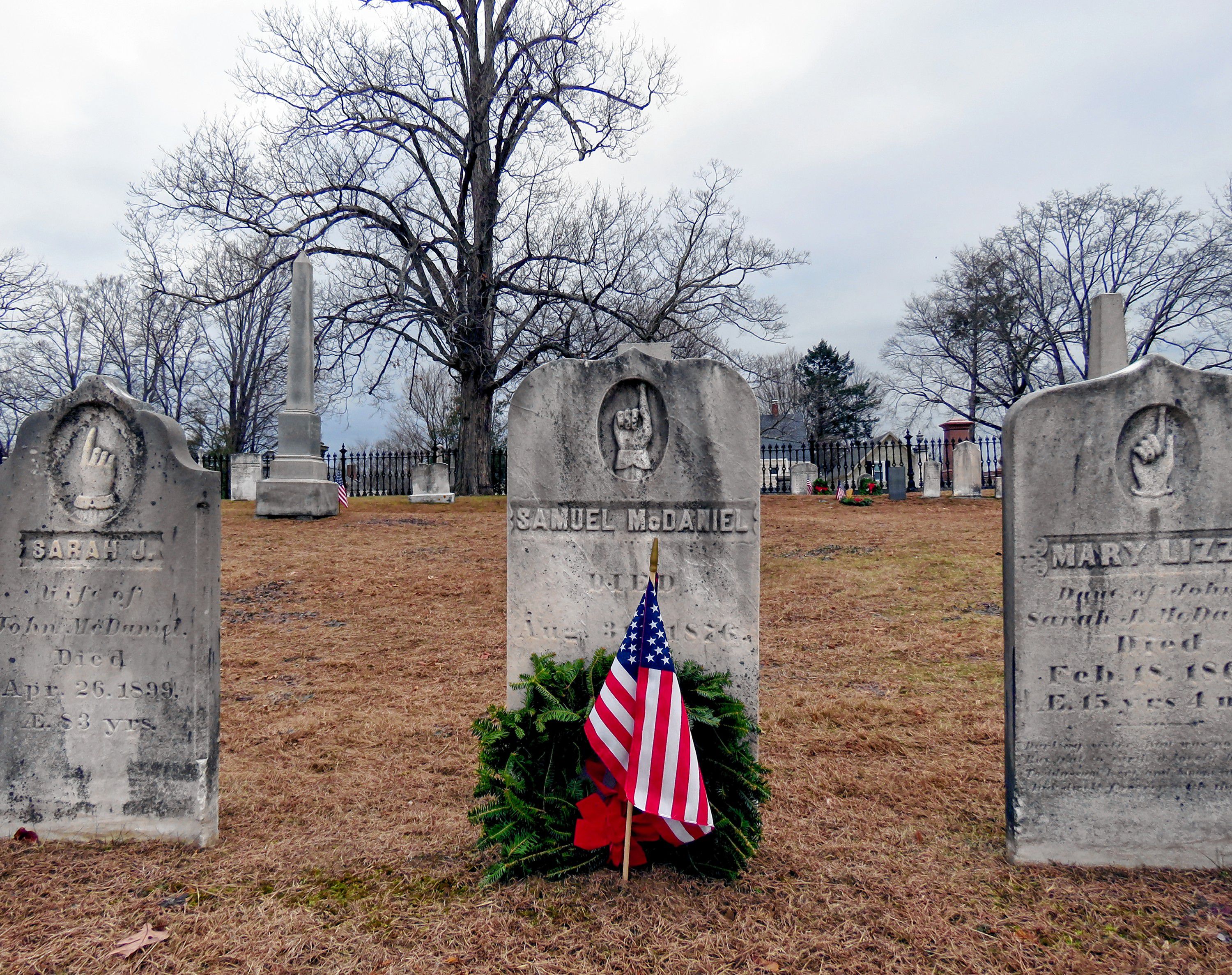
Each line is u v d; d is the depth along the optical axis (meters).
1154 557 3.63
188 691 3.82
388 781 4.73
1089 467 3.64
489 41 24.62
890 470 23.36
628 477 4.09
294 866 3.61
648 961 2.85
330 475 26.36
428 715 6.02
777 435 55.53
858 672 7.04
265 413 44.72
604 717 3.37
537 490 4.19
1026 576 3.65
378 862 3.65
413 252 23.03
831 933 3.02
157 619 3.84
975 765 4.89
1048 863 3.63
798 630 8.60
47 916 3.14
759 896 3.30
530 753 3.65
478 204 25.38
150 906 3.23
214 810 3.92
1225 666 3.62
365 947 2.93
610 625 4.10
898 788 4.57
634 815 3.50
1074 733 3.63
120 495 3.88
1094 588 3.63
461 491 25.55
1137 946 2.95
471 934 3.02
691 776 3.25
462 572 11.64
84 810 3.88
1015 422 3.66
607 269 25.94
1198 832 3.61
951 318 40.47
